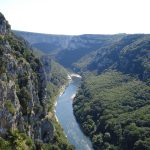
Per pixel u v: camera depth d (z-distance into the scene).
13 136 129.12
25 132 146.50
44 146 163.25
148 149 189.50
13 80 150.25
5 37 180.12
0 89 128.00
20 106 149.50
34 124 165.38
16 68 158.25
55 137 184.38
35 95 176.62
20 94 154.50
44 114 186.75
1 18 188.88
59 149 173.50
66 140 199.50
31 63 197.12
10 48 168.12
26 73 167.62
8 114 129.62
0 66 140.75
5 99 131.50
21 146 129.50
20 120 141.88
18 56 176.62
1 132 125.00
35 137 163.88
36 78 190.62
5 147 120.50
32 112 161.62
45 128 179.12
